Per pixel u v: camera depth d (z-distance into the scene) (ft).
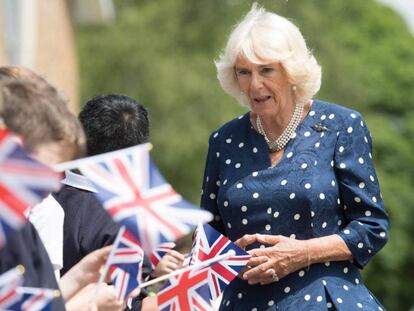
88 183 29.73
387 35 205.36
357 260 30.40
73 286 24.63
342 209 31.04
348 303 30.09
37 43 85.51
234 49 30.86
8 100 21.40
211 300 29.60
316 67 31.17
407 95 199.52
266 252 29.89
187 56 161.58
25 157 20.08
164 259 30.76
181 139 148.77
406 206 177.37
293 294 30.30
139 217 22.66
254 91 30.68
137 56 156.76
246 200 30.89
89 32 160.45
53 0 91.56
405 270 179.52
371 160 31.24
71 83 98.84
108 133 30.66
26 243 22.15
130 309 29.09
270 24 30.89
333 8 190.19
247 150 31.68
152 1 167.63
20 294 21.33
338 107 31.60
